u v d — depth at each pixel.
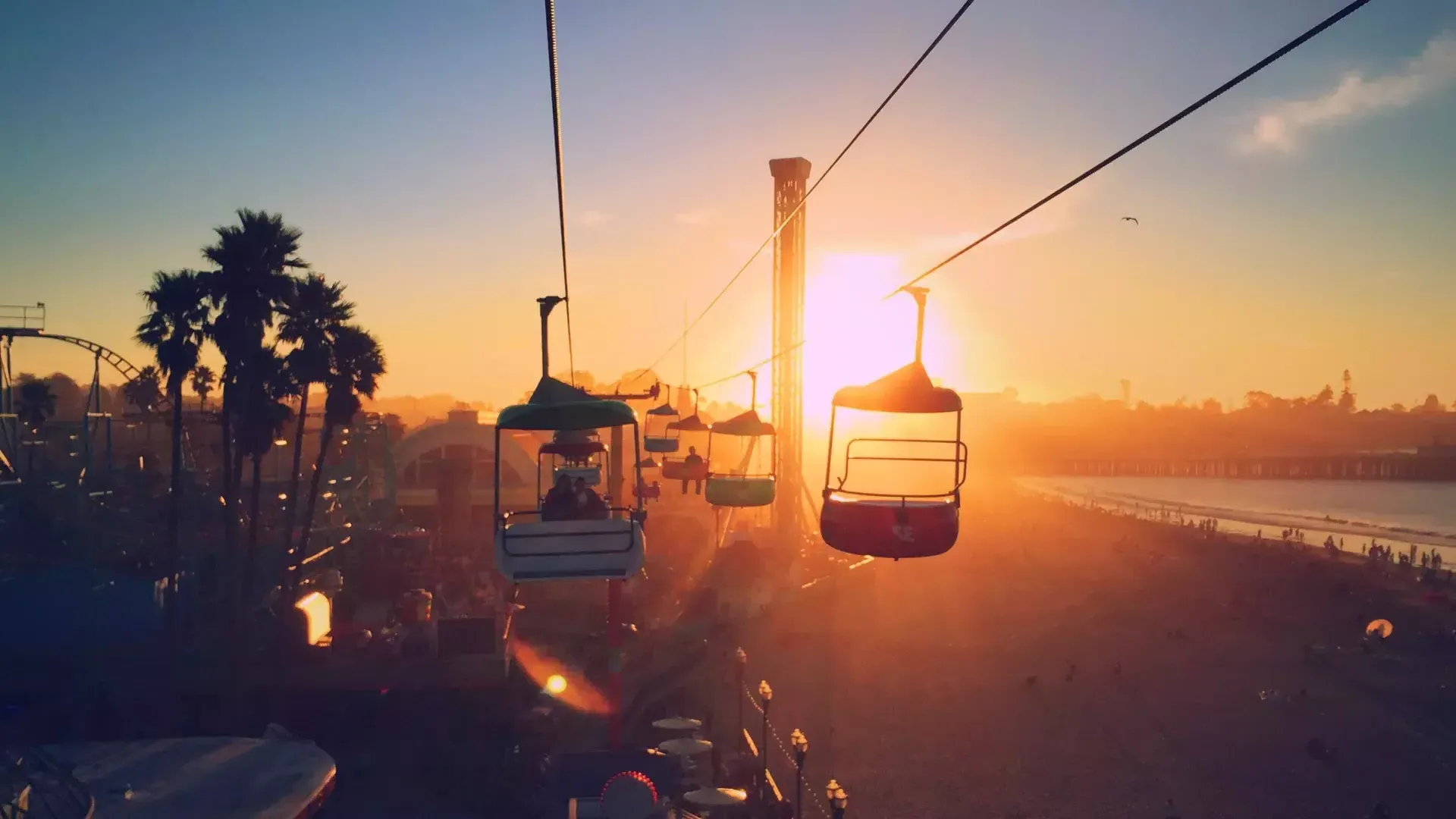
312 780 22.19
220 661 34.44
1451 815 35.19
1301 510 197.25
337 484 63.50
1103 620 69.56
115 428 66.19
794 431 64.31
